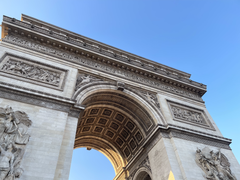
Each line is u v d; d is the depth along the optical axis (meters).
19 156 18.94
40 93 25.89
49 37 35.56
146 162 36.22
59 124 24.09
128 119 41.75
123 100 38.66
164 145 30.95
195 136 34.47
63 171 20.92
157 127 33.19
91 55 38.84
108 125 44.78
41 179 18.58
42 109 24.73
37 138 21.53
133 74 42.47
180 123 36.56
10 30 33.31
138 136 41.50
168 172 28.62
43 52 33.69
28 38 34.59
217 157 31.77
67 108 26.47
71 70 33.81
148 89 40.81
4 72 26.84
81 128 43.16
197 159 30.22
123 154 47.09
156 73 44.34
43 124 23.20
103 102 38.56
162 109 37.75
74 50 37.69
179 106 41.50
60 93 28.53
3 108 21.62
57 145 21.89
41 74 30.12
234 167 31.95
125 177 43.22
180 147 30.94
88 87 33.00
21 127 21.45
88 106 36.91
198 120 40.38
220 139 36.06
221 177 28.08
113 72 39.62
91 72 36.03
